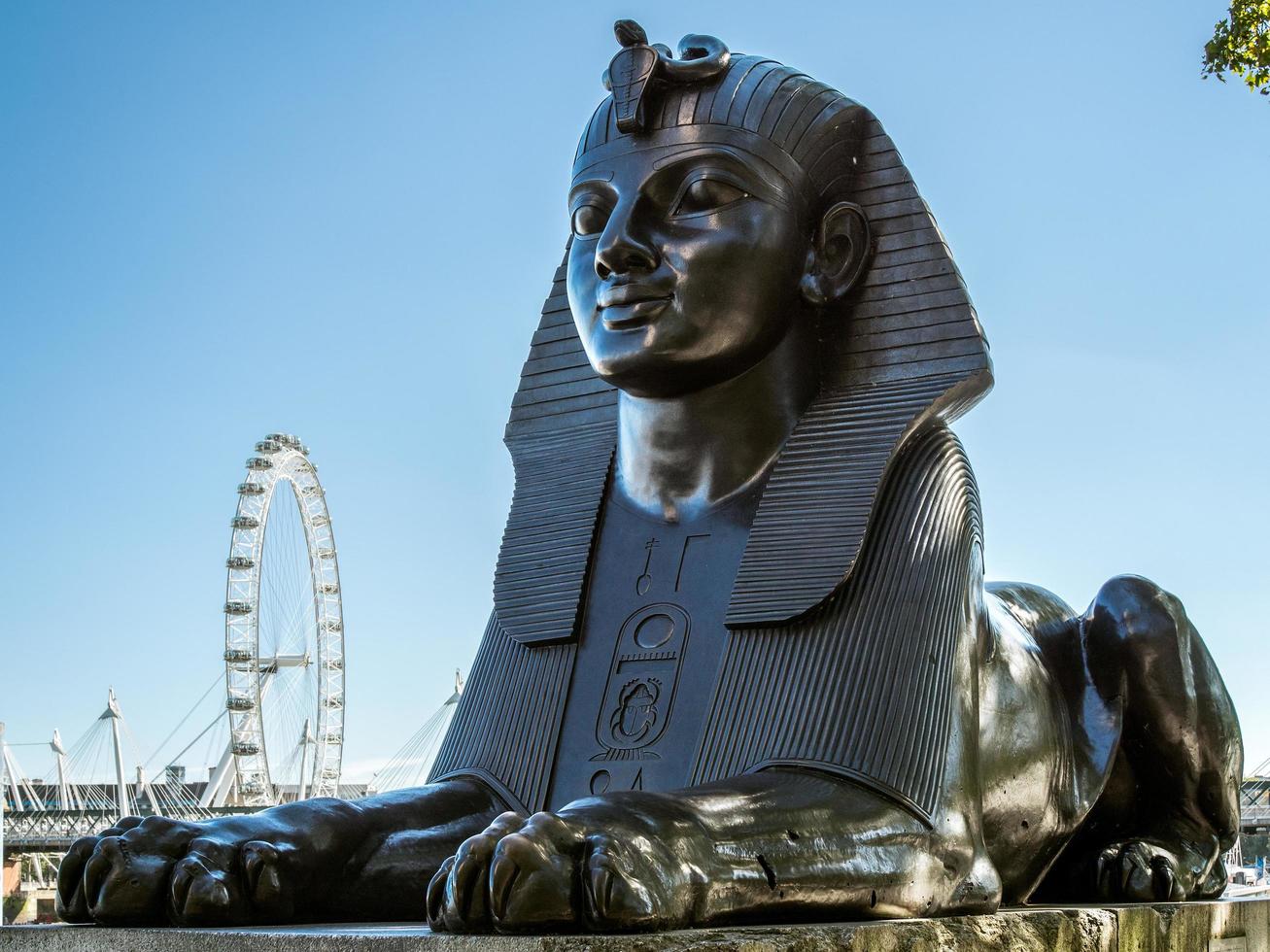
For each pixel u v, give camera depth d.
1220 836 5.14
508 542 4.42
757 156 4.07
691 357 3.98
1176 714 4.96
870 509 3.87
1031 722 4.46
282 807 3.48
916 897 3.37
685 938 2.54
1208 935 4.50
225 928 3.05
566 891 2.58
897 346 4.18
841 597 3.79
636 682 3.96
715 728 3.74
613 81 4.17
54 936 3.04
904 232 4.24
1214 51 9.80
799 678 3.70
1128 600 5.03
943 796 3.53
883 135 4.32
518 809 3.94
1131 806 5.11
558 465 4.52
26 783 41.62
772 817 3.12
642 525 4.21
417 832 3.71
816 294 4.21
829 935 2.80
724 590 3.97
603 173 4.14
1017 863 4.43
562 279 4.84
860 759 3.50
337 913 3.46
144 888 3.10
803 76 4.30
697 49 4.23
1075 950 3.70
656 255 4.01
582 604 4.16
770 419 4.12
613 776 3.85
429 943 2.51
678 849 2.79
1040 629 5.11
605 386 4.59
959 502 3.98
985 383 4.18
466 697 4.26
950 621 3.77
